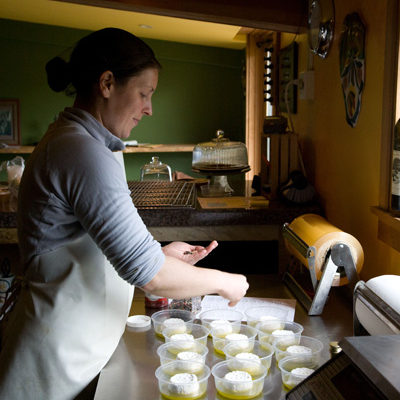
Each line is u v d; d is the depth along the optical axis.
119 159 1.80
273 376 1.37
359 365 0.85
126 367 1.46
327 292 1.75
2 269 2.45
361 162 2.04
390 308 1.22
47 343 1.35
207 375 1.30
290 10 2.67
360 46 1.97
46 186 1.26
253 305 1.86
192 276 1.36
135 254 1.25
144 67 1.33
